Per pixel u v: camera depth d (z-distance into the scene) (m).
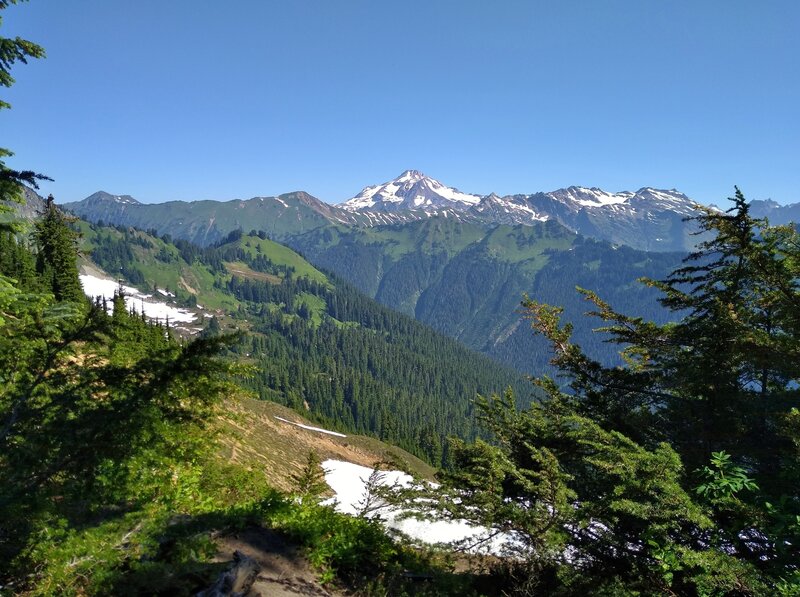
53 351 4.95
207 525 6.90
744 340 8.09
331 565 7.48
